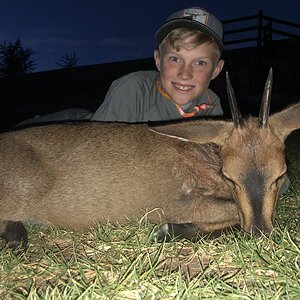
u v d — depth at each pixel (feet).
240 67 10.92
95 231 2.40
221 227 2.45
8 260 2.11
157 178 2.49
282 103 8.96
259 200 2.12
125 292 1.75
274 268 1.89
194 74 2.77
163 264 2.03
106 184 2.48
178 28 2.70
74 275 1.96
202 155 2.49
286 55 10.91
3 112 9.80
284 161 2.19
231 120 2.38
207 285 1.73
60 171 2.48
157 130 2.30
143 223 2.47
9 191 2.44
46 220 2.56
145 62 11.99
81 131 2.56
